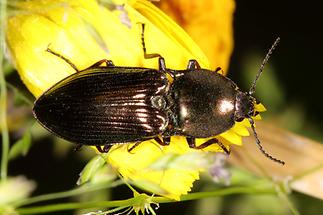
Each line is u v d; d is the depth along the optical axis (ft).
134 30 0.27
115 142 0.28
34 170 0.33
